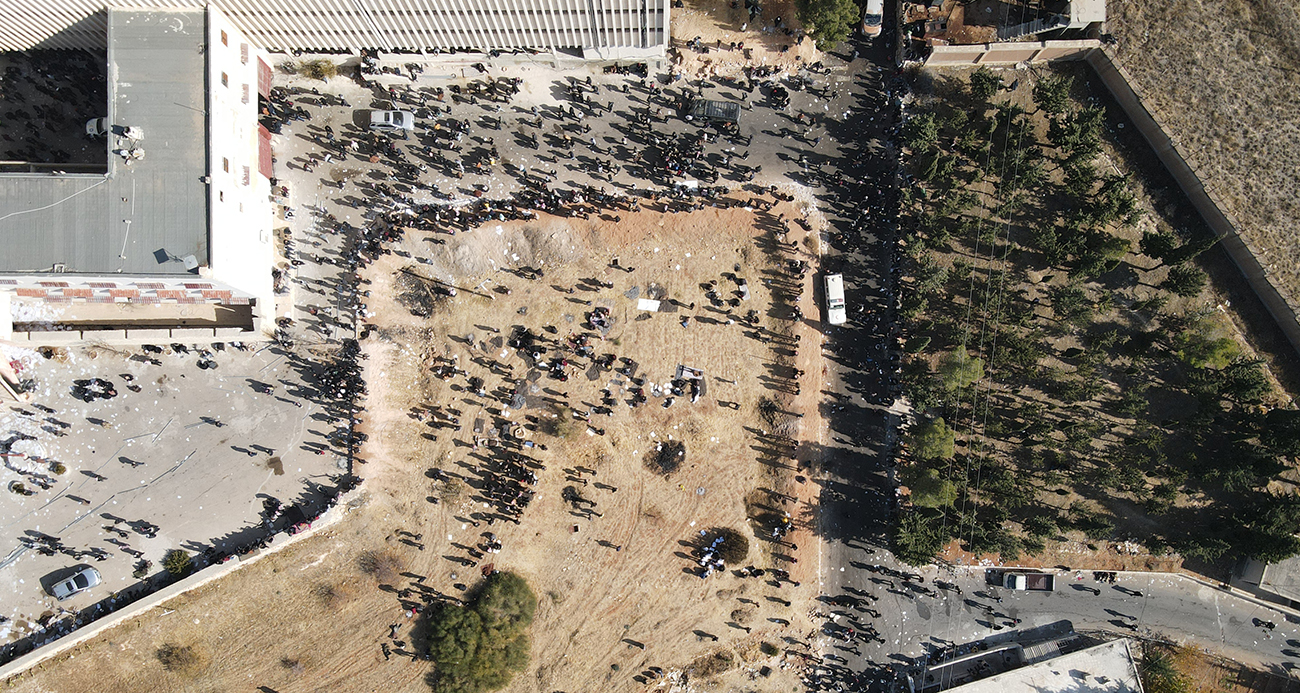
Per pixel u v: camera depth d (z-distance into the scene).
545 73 54.62
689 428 54.84
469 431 54.50
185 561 52.97
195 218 44.62
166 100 45.00
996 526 54.06
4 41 49.78
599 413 54.56
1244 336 54.81
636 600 55.03
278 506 53.91
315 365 54.03
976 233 54.44
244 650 54.03
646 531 54.94
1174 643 55.47
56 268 44.06
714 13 54.72
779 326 54.81
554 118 54.69
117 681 53.53
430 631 53.53
